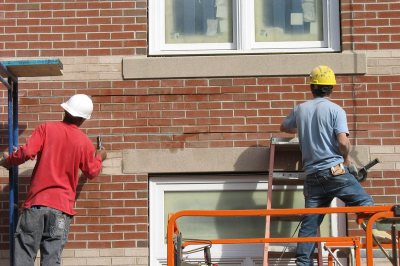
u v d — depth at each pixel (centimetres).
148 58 972
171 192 972
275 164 955
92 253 946
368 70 966
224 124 963
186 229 968
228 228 967
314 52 981
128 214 953
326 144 853
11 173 901
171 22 998
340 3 981
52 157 830
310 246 849
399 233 777
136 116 967
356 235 941
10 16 981
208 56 973
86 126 965
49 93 970
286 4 999
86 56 975
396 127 958
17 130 931
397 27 972
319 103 867
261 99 965
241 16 987
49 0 983
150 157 961
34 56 974
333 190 846
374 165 941
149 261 952
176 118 966
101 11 982
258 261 954
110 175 959
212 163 959
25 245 815
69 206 831
